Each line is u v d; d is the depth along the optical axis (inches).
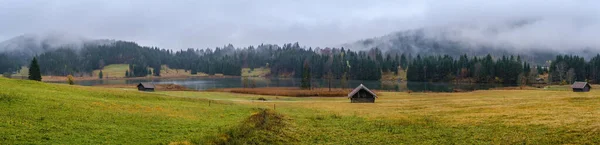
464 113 2145.7
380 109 2699.3
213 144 1295.5
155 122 1632.6
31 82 2655.0
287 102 3555.6
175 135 1414.9
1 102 1635.1
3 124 1294.3
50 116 1502.2
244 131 1520.7
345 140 1504.7
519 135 1408.7
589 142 1230.3
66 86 2790.4
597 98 2613.2
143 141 1291.8
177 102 2524.6
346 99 4527.6
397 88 7618.1
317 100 4286.4
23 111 1528.1
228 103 2802.7
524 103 2586.1
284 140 1470.2
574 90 5024.6
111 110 1808.6
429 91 6505.9
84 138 1252.5
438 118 1957.4
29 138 1188.5
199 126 1622.8
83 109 1731.1
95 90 2691.9
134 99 2487.7
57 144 1157.7
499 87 7696.9
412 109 2630.4
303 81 7091.5
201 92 5310.0
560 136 1337.4
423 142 1438.2
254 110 2362.2
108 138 1286.9
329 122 1927.9
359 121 1946.4
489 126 1621.6
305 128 1733.5
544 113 1886.1
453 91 6545.3
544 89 5836.6
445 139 1460.4
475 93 5088.6
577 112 1854.1
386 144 1433.3
